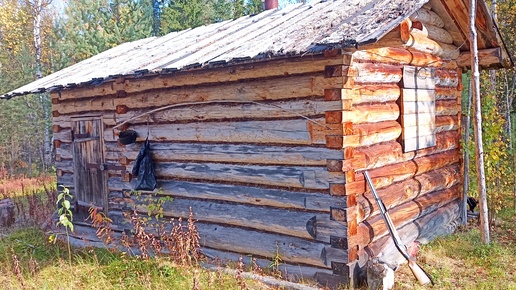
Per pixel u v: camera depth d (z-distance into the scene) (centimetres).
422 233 707
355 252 533
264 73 573
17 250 741
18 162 2088
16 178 1761
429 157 755
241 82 601
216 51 604
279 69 558
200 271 568
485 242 699
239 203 624
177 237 590
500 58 809
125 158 756
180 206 684
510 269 604
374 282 512
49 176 1762
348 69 520
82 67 890
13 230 894
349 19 526
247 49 553
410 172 679
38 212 958
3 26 2442
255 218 599
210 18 2267
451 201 838
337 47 455
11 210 965
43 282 571
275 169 579
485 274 588
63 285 557
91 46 1789
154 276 554
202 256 623
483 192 704
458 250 673
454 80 848
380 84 611
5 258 696
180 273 557
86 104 818
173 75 668
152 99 708
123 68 704
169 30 2230
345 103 518
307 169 550
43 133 2125
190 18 2184
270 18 758
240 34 687
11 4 2480
